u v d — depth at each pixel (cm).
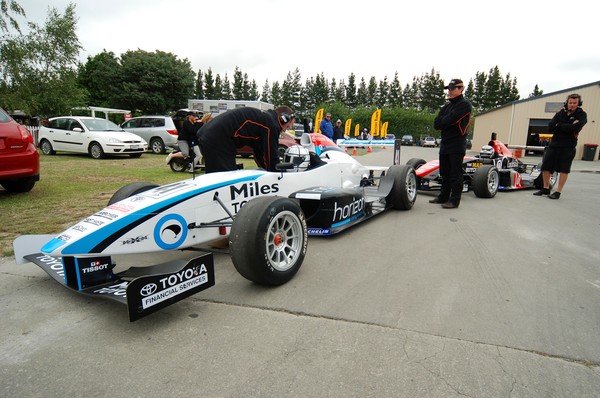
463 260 346
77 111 2717
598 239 414
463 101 555
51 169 990
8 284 293
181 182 319
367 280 299
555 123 656
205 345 210
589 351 203
